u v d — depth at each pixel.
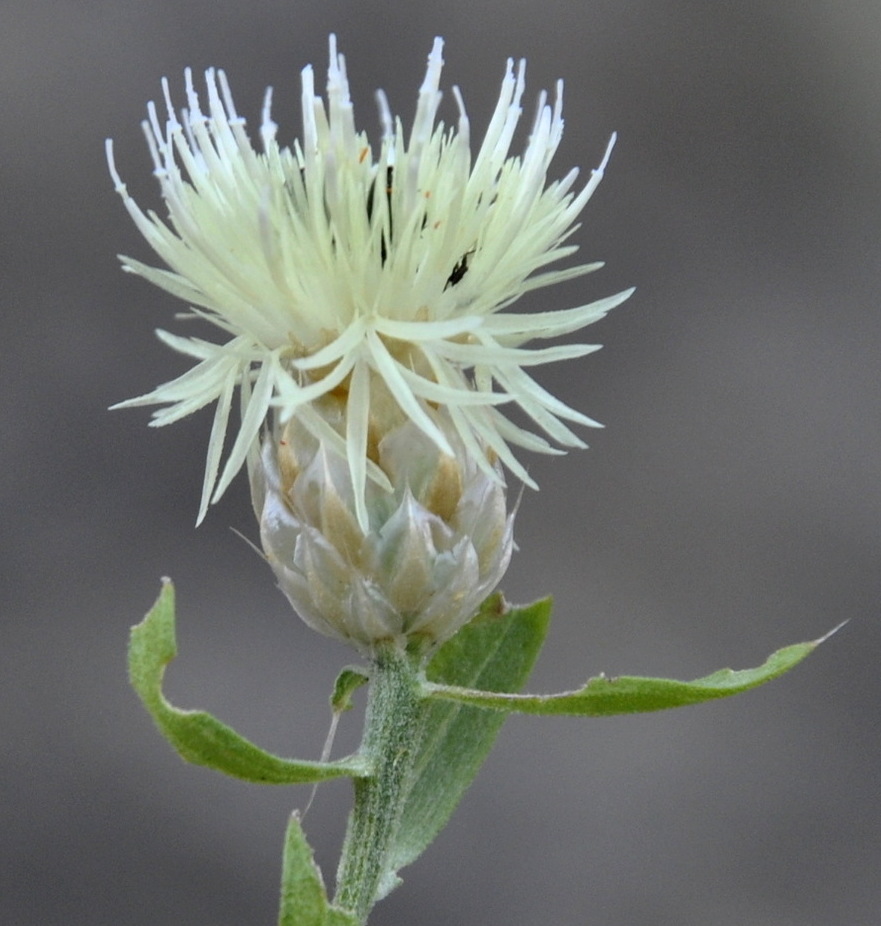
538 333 0.19
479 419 0.19
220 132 0.19
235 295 0.19
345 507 0.19
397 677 0.19
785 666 0.18
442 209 0.19
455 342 0.19
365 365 0.19
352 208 0.18
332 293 0.19
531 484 0.19
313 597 0.19
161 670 0.18
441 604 0.19
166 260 0.19
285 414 0.18
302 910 0.18
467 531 0.19
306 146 0.19
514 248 0.19
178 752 0.18
